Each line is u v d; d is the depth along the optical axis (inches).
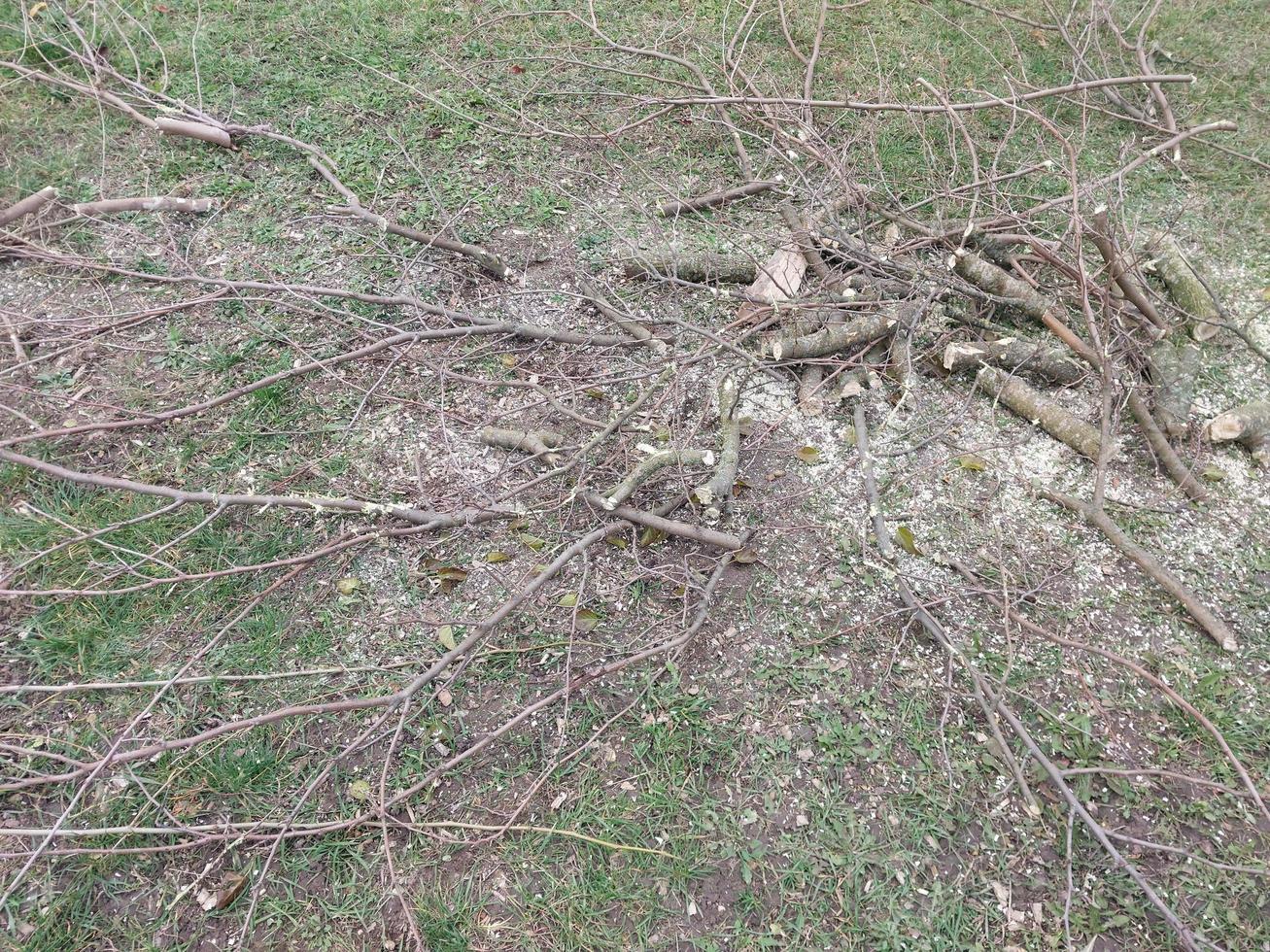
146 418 110.0
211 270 134.5
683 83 169.5
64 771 86.2
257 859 81.6
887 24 194.7
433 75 172.2
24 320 121.4
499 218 146.5
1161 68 187.2
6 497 106.0
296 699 91.8
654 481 111.6
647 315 132.6
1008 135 138.8
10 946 75.4
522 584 101.7
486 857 82.4
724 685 94.4
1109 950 77.9
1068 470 116.7
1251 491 115.5
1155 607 102.6
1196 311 128.1
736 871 82.0
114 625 96.2
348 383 121.5
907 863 82.7
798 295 128.6
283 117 160.1
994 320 132.3
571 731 90.8
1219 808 86.9
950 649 93.7
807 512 110.1
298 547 104.2
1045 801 86.7
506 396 121.7
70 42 169.2
